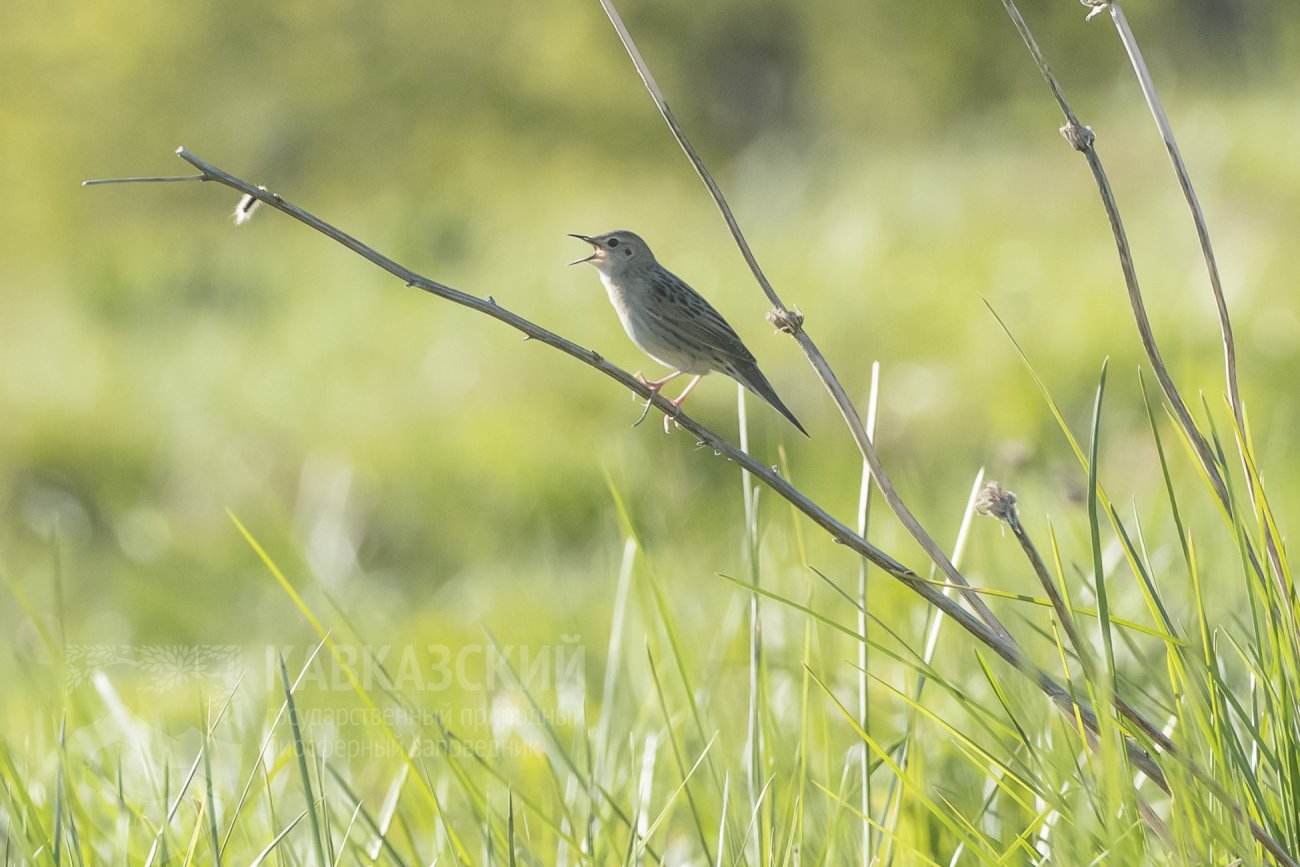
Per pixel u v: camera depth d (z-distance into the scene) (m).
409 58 56.59
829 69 52.41
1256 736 3.63
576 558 13.35
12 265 44.94
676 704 6.12
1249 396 12.55
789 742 5.55
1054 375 14.46
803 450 14.53
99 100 52.03
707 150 56.72
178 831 5.19
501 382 18.02
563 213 32.00
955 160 26.72
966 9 46.72
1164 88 27.50
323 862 3.86
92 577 15.13
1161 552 6.56
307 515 15.35
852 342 17.20
